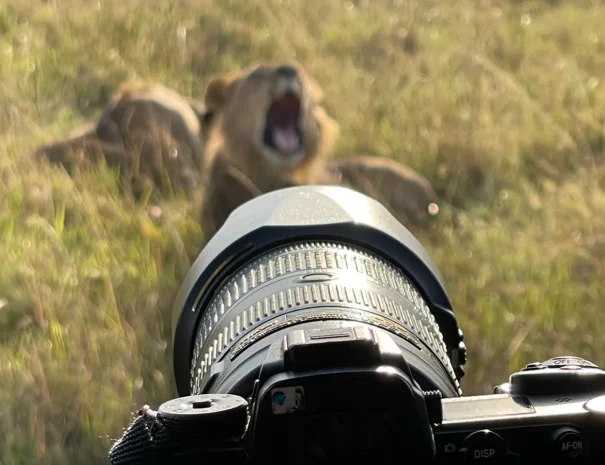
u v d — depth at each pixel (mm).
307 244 4703
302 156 11383
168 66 14453
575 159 11438
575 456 3533
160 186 10555
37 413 6547
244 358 3811
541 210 10047
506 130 12102
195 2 15984
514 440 3541
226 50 15266
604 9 17641
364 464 3266
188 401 3436
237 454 3373
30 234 8719
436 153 12172
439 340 4340
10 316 7656
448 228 10008
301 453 3254
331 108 13266
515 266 8812
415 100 13344
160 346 7375
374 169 11250
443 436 3498
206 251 4973
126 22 14953
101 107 13328
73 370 6961
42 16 14922
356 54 15523
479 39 15750
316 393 3240
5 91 11891
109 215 9359
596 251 9078
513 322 7953
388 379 3246
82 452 6332
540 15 17625
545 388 3768
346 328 3422
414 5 17484
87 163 10188
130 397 6785
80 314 7562
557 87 13367
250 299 4320
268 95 11094
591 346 7746
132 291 8070
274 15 16328
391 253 4785
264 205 5078
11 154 10023
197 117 11719
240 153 11195
